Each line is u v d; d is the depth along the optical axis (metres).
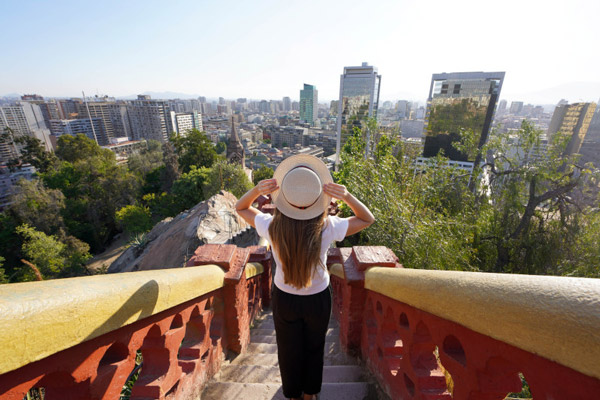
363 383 2.34
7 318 0.68
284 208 1.67
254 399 2.26
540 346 0.67
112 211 42.06
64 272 28.53
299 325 1.90
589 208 11.73
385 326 2.14
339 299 4.20
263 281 5.32
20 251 33.69
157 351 1.66
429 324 1.37
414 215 7.93
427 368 1.61
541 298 0.67
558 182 12.09
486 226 13.55
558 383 0.68
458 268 8.67
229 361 2.88
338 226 1.80
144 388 1.54
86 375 1.04
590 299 0.57
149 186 50.31
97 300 0.96
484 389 1.04
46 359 0.87
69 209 39.56
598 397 0.57
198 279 1.88
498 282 0.84
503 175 13.54
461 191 13.52
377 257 2.55
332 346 3.46
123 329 1.22
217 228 11.27
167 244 11.53
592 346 0.54
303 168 1.59
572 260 11.91
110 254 36.53
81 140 63.25
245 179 30.02
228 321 2.89
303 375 2.02
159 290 1.33
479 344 1.01
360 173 8.66
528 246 12.73
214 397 2.26
